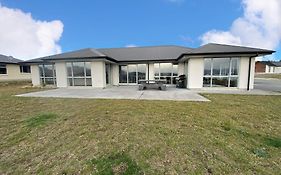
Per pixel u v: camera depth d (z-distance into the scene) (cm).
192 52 1155
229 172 241
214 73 1206
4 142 355
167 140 346
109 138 362
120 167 256
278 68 5516
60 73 1413
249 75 1169
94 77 1355
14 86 1692
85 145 334
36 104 722
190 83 1238
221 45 1299
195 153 295
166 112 566
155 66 1639
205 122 462
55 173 248
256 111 580
